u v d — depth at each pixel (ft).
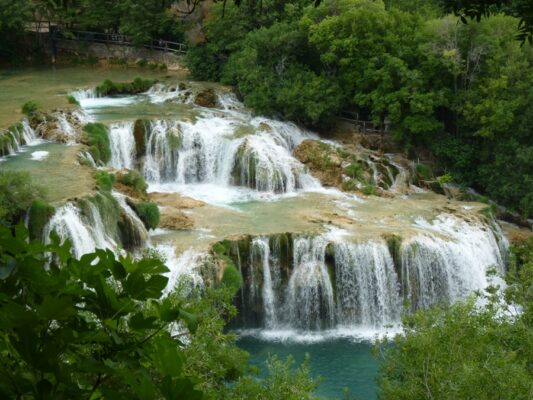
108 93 188.03
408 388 55.11
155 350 14.67
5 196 103.50
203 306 58.18
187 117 163.84
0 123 143.74
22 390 12.96
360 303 124.47
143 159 155.63
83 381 14.47
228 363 57.62
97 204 114.32
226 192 151.43
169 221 127.44
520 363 59.00
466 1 37.76
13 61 219.00
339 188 155.43
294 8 184.34
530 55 166.30
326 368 106.42
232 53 192.95
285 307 123.65
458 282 129.80
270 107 174.60
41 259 14.58
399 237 126.52
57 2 38.83
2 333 13.58
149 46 218.79
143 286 14.83
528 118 161.79
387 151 173.27
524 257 101.40
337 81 176.35
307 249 124.06
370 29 173.99
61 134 146.72
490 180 164.04
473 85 168.35
